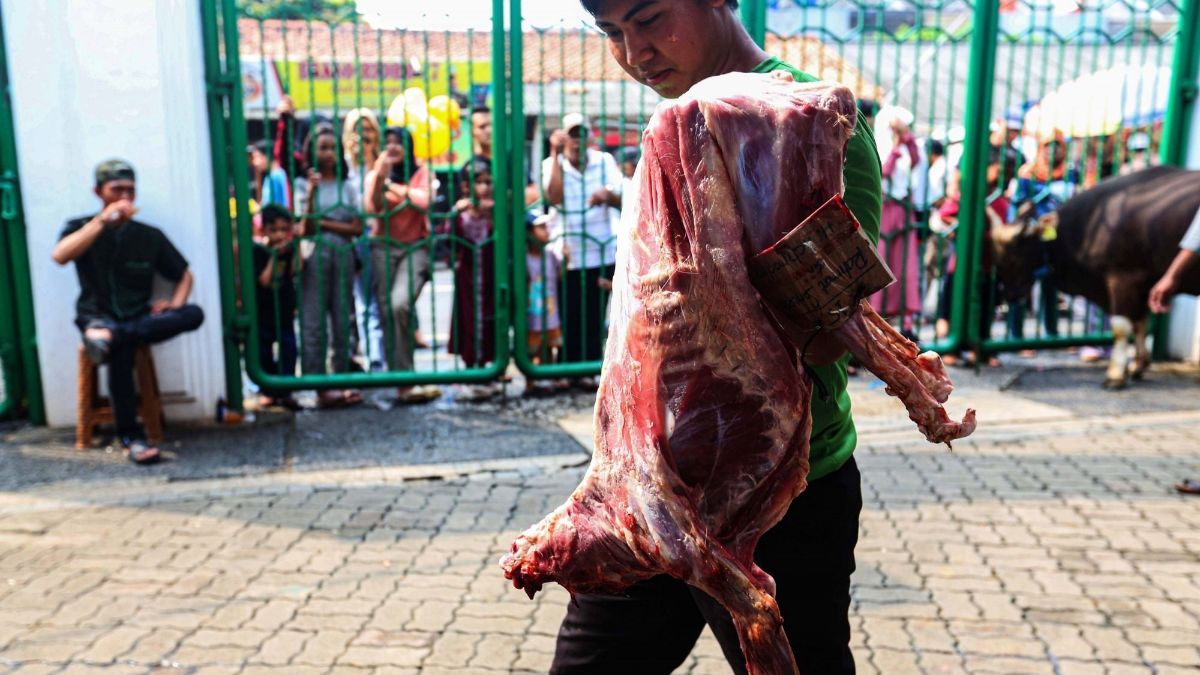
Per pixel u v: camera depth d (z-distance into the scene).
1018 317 7.60
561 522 1.52
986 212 7.10
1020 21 7.54
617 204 6.31
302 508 4.40
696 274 1.34
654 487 1.39
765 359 1.36
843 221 1.27
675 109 1.35
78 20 5.30
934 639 3.18
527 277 6.48
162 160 5.48
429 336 8.79
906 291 7.18
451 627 3.29
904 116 6.95
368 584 3.61
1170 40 7.30
